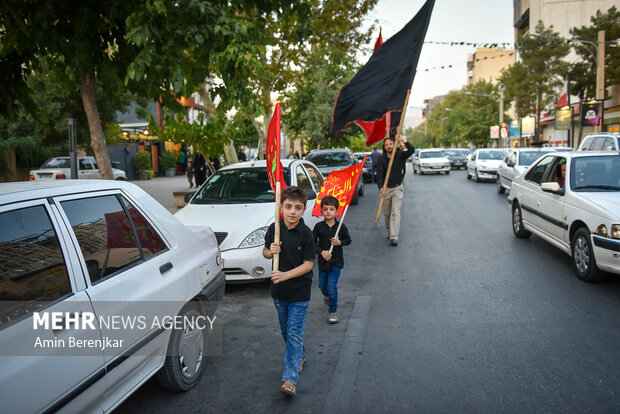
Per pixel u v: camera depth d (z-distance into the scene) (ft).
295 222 11.60
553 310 16.55
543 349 13.44
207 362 13.26
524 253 25.21
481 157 75.72
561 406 10.53
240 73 19.92
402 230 33.47
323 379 12.12
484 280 20.51
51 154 73.51
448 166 95.86
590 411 10.30
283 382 11.30
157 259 10.34
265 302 18.51
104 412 8.32
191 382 11.70
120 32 21.75
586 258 19.61
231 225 19.98
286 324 12.08
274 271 11.11
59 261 7.88
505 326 15.24
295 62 49.26
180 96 21.08
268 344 14.52
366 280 21.26
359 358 13.26
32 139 69.51
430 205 46.68
